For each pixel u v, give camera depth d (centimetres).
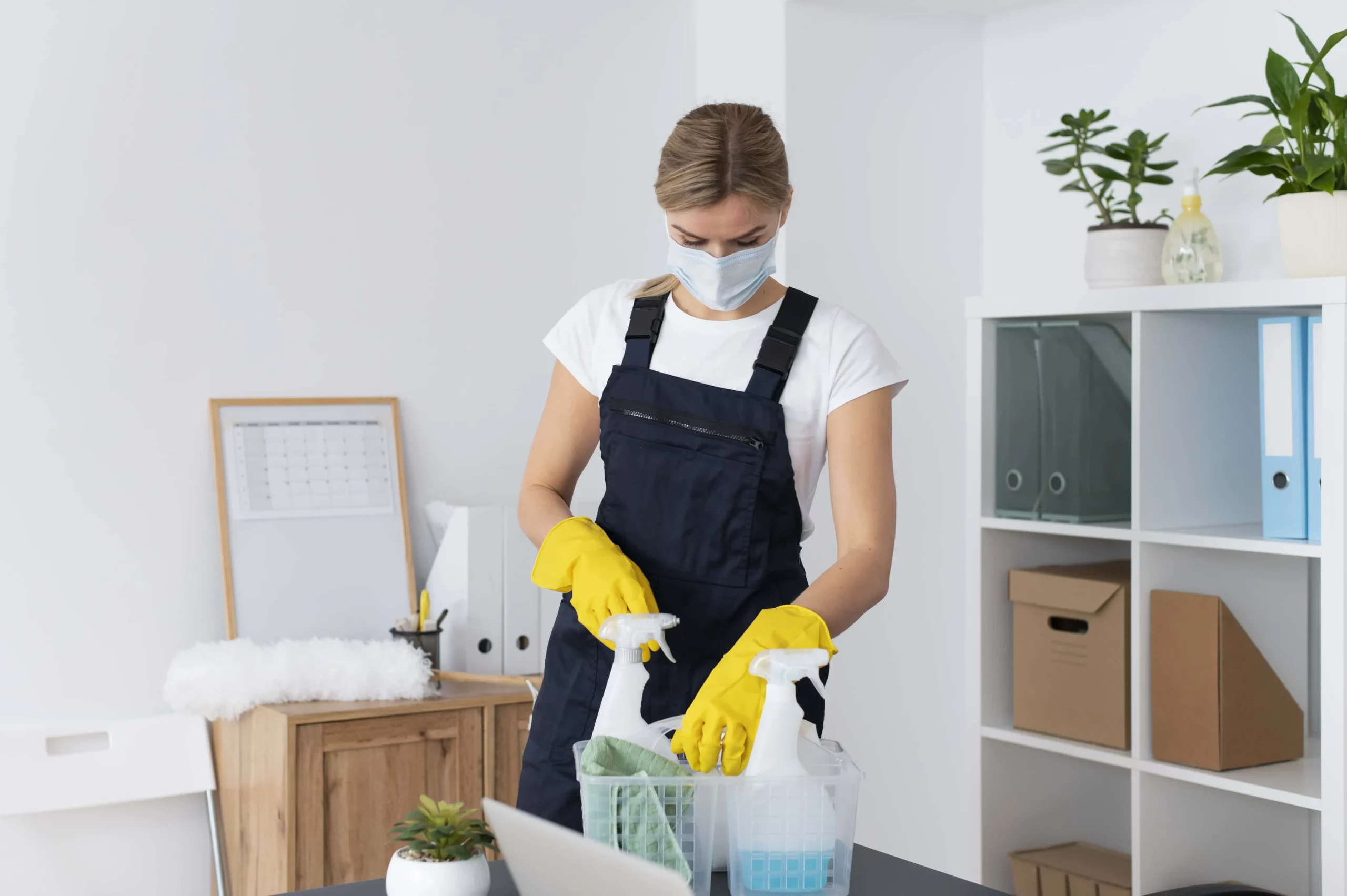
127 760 255
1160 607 224
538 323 322
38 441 262
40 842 261
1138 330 224
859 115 302
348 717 244
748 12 311
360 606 287
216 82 279
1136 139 255
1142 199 267
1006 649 254
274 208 286
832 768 113
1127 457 247
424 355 306
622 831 106
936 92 311
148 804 271
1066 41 296
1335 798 198
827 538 305
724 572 147
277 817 241
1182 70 272
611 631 121
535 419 322
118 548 270
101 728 257
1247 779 213
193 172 277
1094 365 241
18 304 260
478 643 280
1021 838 258
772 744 109
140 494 272
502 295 316
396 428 298
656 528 148
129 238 271
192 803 276
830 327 149
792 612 122
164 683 273
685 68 340
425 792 254
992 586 252
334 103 293
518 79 317
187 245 277
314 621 282
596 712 146
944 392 314
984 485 251
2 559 259
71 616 265
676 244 143
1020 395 248
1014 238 311
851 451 146
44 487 263
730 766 111
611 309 159
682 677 147
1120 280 249
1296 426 207
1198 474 233
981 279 319
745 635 119
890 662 307
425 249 305
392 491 295
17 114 260
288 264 288
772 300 154
